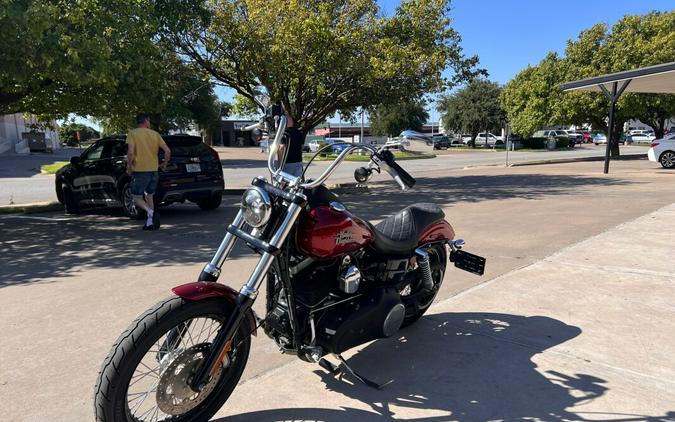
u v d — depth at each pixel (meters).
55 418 3.14
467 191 14.21
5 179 21.92
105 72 8.91
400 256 3.86
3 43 7.87
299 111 14.95
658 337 4.13
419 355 3.93
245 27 12.96
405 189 3.08
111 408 2.63
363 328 3.35
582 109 28.59
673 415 3.09
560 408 3.18
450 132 65.12
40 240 8.29
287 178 3.09
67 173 11.49
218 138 71.88
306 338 3.29
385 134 65.25
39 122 13.73
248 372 3.69
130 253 7.26
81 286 5.68
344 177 20.89
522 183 16.06
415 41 14.02
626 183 15.03
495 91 59.72
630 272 5.77
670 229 7.89
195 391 2.88
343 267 3.32
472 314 4.70
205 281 2.97
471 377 3.58
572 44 29.42
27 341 4.23
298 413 3.17
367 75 13.07
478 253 6.80
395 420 3.09
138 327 2.69
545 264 6.20
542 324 4.44
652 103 27.25
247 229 3.26
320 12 13.32
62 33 8.49
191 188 10.36
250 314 3.14
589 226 8.44
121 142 10.57
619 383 3.46
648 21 28.06
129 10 9.83
